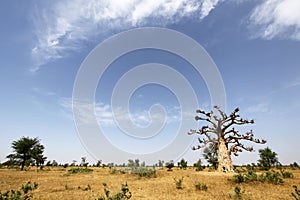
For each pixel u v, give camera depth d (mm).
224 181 12086
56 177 17172
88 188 10266
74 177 17203
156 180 14133
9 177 16156
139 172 18141
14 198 6230
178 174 17969
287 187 9680
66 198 7754
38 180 14359
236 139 20328
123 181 13883
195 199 7441
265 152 30234
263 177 11375
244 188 9570
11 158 33094
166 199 7543
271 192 8477
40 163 34406
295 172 18984
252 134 19953
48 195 8344
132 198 7723
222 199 7375
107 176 18172
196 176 15438
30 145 33906
